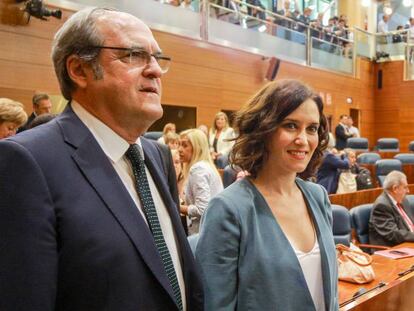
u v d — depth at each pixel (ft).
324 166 18.26
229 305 3.92
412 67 42.01
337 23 40.06
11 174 2.67
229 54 27.48
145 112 3.24
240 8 28.17
